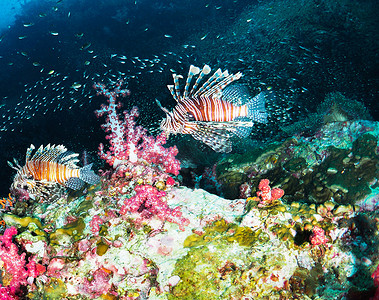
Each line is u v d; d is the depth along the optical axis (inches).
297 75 414.9
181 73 522.9
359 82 380.2
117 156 138.0
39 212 139.0
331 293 94.0
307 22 474.0
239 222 111.0
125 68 598.2
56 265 101.2
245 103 112.7
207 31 665.6
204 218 113.1
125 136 151.0
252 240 103.5
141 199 109.8
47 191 134.1
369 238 105.9
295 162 178.5
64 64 644.7
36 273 100.3
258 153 202.1
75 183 128.9
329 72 403.5
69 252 105.3
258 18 572.1
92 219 109.9
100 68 605.0
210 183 214.5
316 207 123.0
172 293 93.0
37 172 121.8
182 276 94.9
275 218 108.6
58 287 99.7
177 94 102.2
